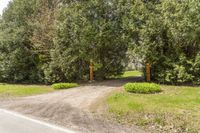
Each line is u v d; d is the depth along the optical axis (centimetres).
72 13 2138
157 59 1761
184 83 1700
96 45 2119
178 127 888
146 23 1758
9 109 1330
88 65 2308
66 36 2159
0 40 2691
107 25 2056
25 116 1142
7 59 2683
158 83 1794
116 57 2309
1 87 2247
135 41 1877
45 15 2417
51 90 1997
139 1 1830
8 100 1653
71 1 2275
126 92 1521
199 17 1544
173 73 1703
